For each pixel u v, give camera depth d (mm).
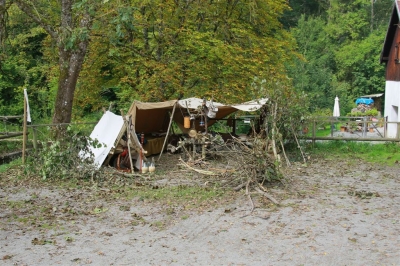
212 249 7133
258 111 17141
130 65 19734
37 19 14891
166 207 9508
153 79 18547
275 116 14977
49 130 15539
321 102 37125
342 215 8891
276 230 7980
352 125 21875
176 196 10336
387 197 10398
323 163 15156
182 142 14633
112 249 7172
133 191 10836
